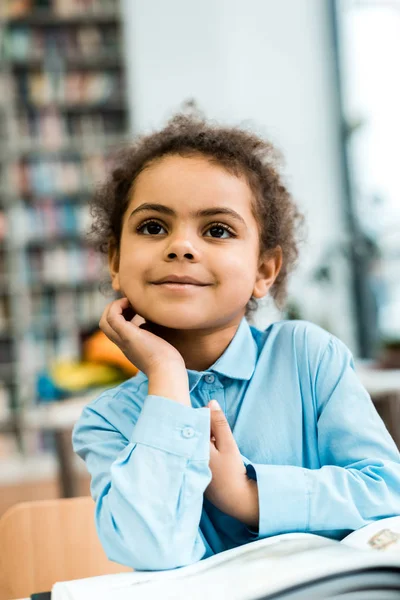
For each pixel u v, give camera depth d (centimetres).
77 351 512
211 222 72
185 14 573
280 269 86
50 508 109
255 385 78
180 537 62
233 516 68
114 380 264
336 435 75
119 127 562
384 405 262
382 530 63
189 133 80
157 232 73
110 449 72
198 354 77
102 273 104
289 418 77
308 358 79
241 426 76
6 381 535
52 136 547
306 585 48
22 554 106
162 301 71
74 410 249
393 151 541
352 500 68
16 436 528
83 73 555
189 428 67
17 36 545
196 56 573
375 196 552
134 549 62
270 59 583
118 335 75
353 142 577
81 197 550
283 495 67
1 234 533
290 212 95
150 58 567
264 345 81
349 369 79
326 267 546
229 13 579
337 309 571
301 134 582
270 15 584
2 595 104
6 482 486
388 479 71
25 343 534
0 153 537
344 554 52
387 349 296
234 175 74
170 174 73
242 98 577
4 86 539
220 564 58
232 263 71
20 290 534
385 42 551
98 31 559
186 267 70
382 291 552
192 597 49
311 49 587
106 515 64
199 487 65
